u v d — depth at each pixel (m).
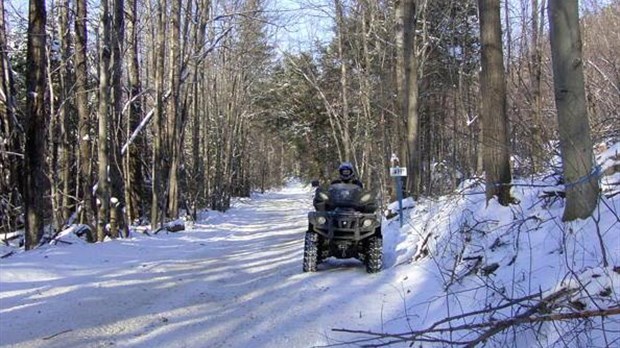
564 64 6.05
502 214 7.88
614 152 7.30
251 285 8.84
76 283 8.75
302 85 37.50
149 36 25.70
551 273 5.40
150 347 5.69
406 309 6.67
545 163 8.91
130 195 23.61
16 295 7.86
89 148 15.74
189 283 9.01
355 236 9.21
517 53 19.53
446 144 21.39
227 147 38.03
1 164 18.55
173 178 23.30
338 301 7.46
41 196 13.16
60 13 18.45
